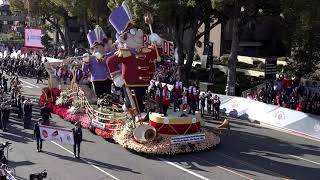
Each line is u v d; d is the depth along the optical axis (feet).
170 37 139.44
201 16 125.08
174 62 141.79
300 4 92.02
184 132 73.51
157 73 130.11
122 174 61.21
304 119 88.53
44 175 47.98
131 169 63.52
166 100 80.74
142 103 81.00
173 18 119.55
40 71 144.25
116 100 93.09
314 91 108.06
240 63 151.12
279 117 93.20
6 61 167.94
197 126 75.46
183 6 108.37
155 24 128.67
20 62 161.79
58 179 58.49
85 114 89.51
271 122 94.48
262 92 106.42
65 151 71.15
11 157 66.90
